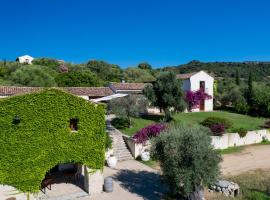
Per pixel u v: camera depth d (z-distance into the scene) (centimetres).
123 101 3878
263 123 4931
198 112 5381
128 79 9025
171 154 2108
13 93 3825
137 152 3228
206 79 5556
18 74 6662
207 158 2072
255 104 5709
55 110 2144
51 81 6750
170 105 4169
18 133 2041
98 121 2300
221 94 6594
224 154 3544
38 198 2195
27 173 2083
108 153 3094
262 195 2362
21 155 2058
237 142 3925
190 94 5331
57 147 2164
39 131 2102
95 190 2327
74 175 2561
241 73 13838
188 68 15362
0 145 1995
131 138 3275
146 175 2748
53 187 2416
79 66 9681
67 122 2197
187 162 2081
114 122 4041
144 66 11838
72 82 6856
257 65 15688
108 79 8956
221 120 4084
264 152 3656
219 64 15988
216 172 2102
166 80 4194
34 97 2075
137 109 3909
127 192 2366
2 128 1994
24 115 2050
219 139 3706
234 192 2383
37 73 6881
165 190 2412
